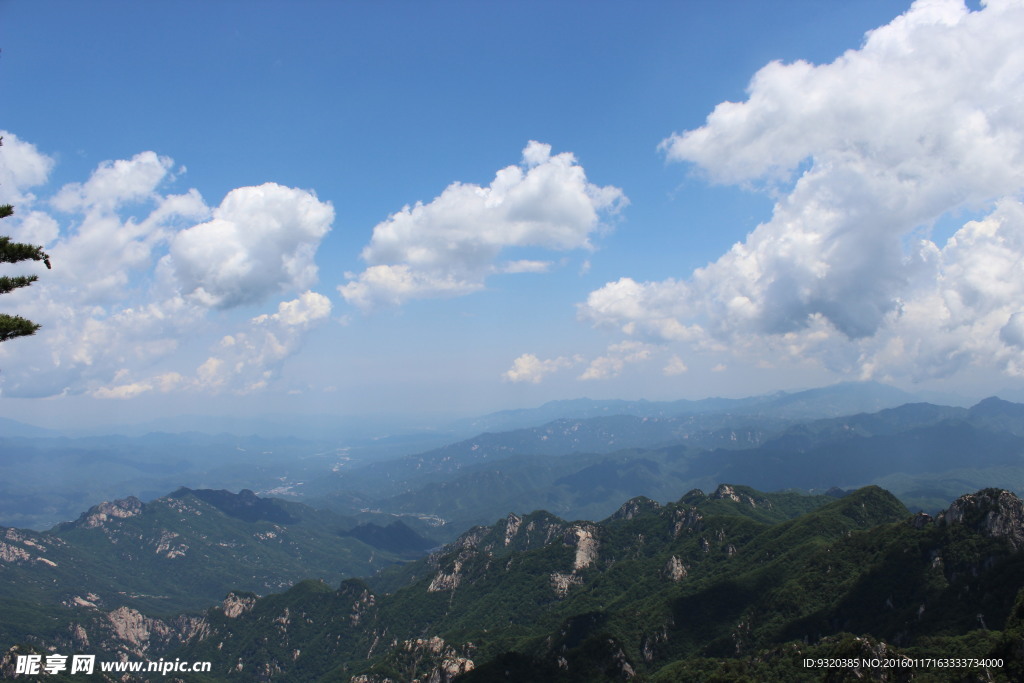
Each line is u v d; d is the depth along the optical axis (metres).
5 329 63.12
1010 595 186.12
